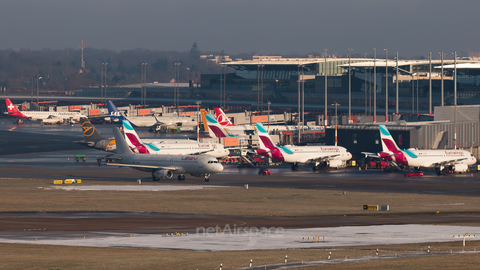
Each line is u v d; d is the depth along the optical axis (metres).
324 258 151.25
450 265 138.25
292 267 137.75
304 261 146.25
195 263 143.75
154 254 158.50
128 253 160.38
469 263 141.12
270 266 139.62
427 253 159.75
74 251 163.25
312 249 168.88
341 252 161.75
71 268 138.25
